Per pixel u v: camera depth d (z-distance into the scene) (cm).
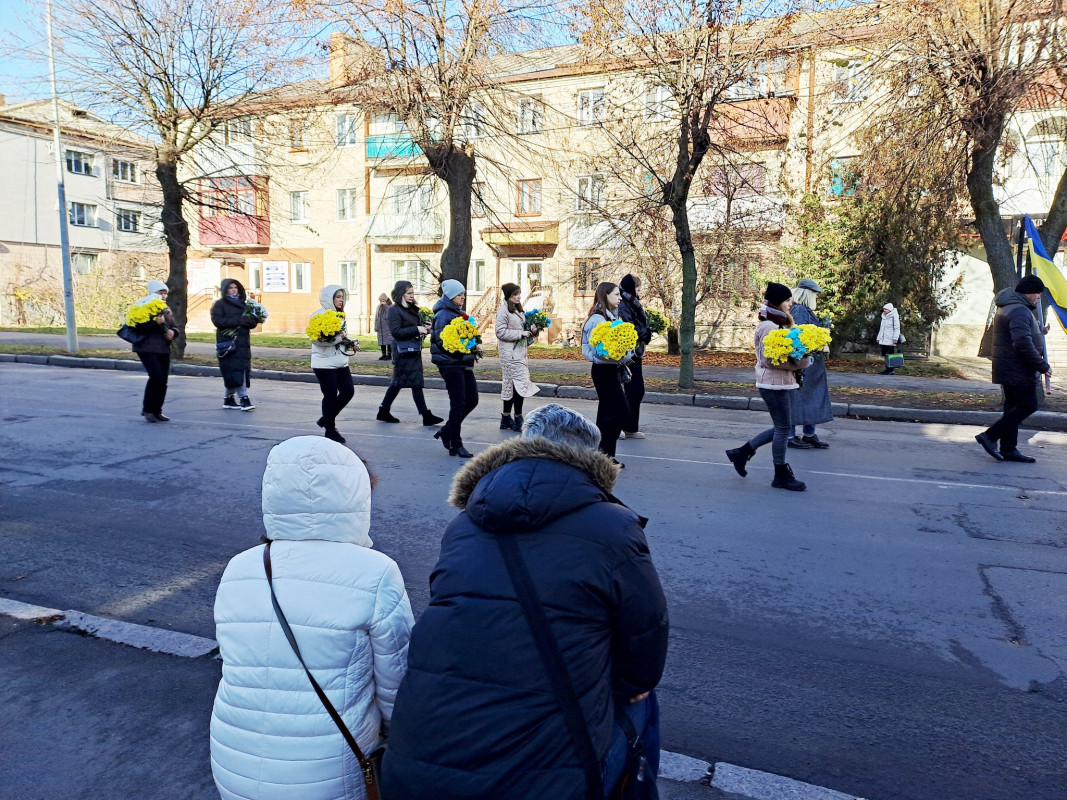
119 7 1745
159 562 548
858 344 2303
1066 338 2200
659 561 546
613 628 191
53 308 3569
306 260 3534
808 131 2138
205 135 1933
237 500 696
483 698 174
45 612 454
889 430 1118
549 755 171
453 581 190
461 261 1766
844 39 1412
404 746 178
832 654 411
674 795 294
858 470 827
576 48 1588
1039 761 317
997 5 1188
